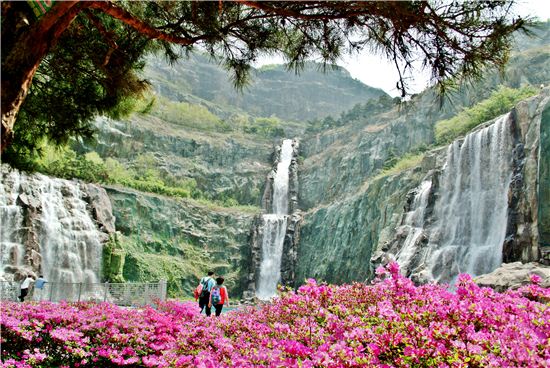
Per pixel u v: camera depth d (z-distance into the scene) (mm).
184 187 59625
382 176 47469
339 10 5277
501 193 32188
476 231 33219
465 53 5129
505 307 4230
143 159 57906
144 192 51094
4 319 8383
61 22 4273
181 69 108062
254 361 4426
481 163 34688
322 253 50531
